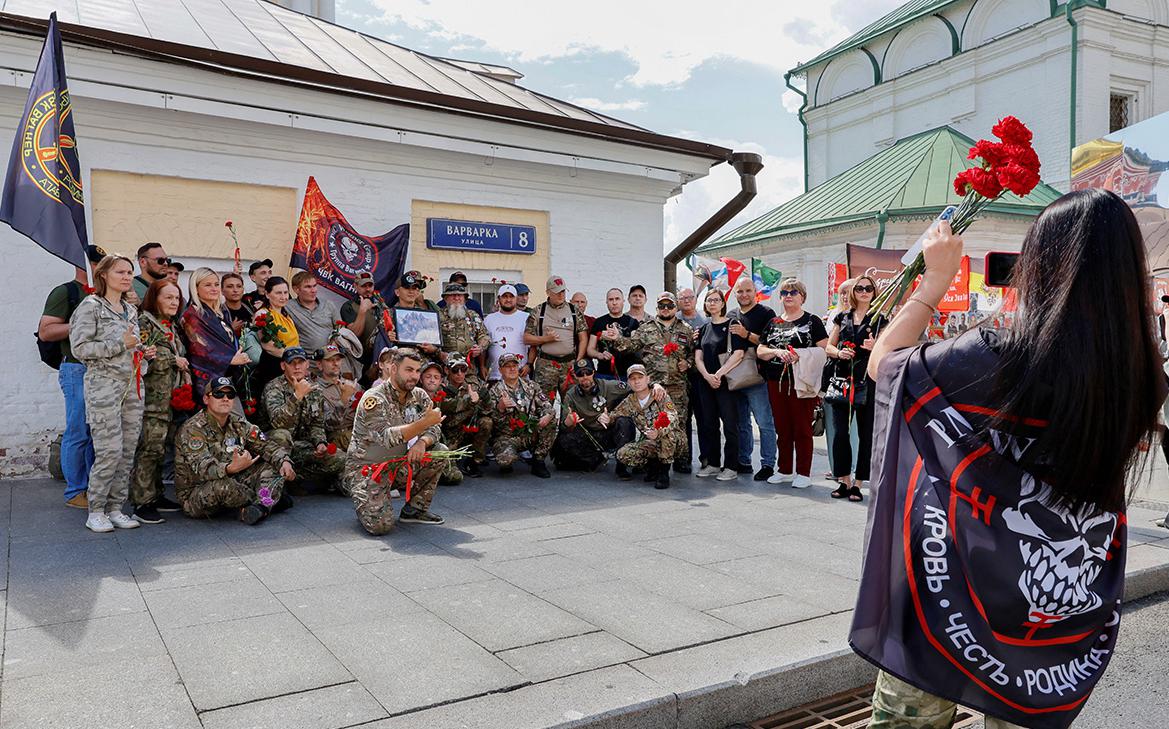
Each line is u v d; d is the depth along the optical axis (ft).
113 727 9.87
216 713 10.27
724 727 11.43
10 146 24.50
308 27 39.06
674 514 21.85
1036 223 5.93
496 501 23.20
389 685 11.13
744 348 26.48
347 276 29.89
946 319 39.73
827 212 82.74
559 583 15.72
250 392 23.76
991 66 84.48
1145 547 18.80
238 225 28.68
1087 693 5.76
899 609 6.00
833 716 11.93
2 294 24.54
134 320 18.97
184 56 26.02
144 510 20.29
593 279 37.09
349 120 29.81
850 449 23.98
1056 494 5.60
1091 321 5.44
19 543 17.81
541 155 34.37
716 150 38.83
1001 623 5.69
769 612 14.32
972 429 5.82
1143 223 30.25
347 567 16.57
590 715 10.36
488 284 34.50
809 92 106.52
